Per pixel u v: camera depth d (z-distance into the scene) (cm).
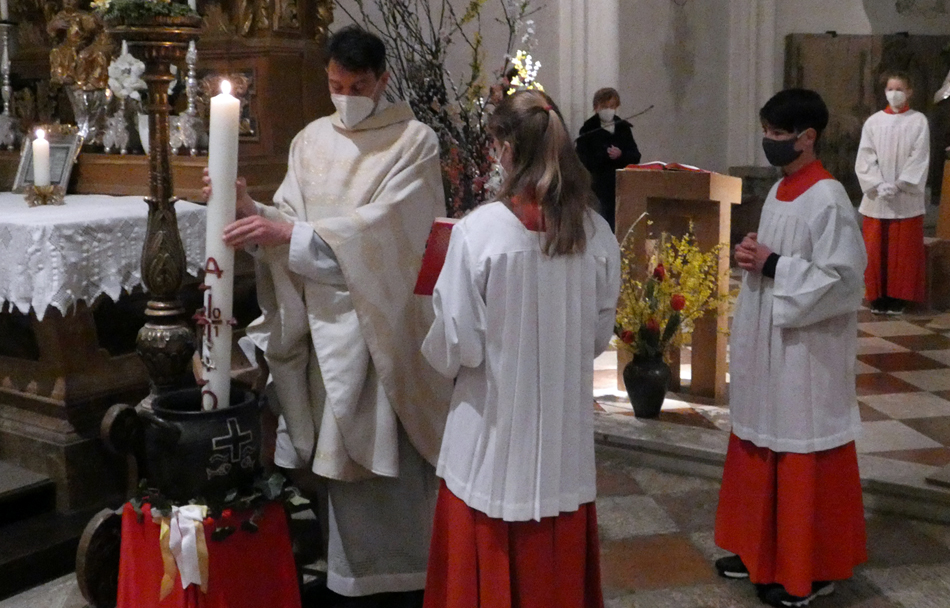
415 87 406
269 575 266
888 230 711
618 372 519
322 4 406
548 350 225
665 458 434
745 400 314
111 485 362
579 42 758
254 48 380
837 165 1117
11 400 363
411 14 449
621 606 316
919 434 450
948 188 766
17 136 448
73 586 323
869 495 392
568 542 234
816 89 1097
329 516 304
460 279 223
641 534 370
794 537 303
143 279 274
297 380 294
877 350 615
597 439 451
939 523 378
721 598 321
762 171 1046
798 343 301
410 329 289
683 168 490
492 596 228
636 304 463
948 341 638
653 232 504
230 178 253
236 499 254
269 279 293
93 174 402
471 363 228
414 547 304
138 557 260
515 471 225
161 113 265
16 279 305
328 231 273
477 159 395
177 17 256
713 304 480
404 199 285
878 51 1099
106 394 359
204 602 253
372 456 287
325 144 294
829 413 303
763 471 312
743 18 1071
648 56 932
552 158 218
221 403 261
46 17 451
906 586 329
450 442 238
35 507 347
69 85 421
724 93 1080
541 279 222
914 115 705
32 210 333
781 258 299
